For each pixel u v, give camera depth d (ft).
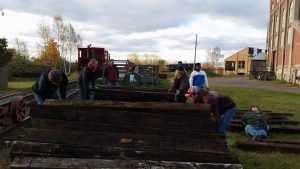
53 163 16.25
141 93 30.04
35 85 24.52
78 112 18.35
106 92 30.01
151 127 18.26
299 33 133.08
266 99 67.15
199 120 18.43
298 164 23.34
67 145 17.11
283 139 30.68
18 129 28.86
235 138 29.89
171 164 16.48
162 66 237.04
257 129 30.27
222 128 23.20
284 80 148.36
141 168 16.24
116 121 18.34
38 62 186.50
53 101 18.89
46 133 17.63
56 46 216.13
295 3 142.61
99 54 91.91
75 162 16.30
